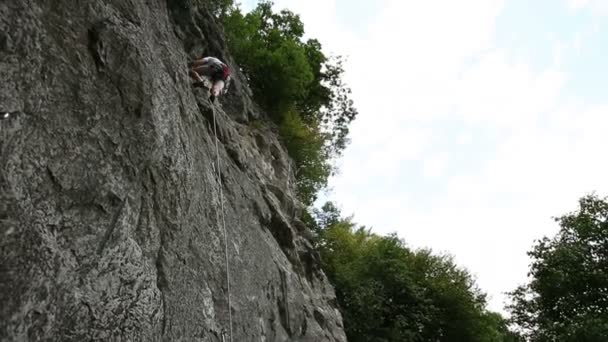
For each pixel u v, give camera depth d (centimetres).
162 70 646
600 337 2028
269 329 889
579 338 2084
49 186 419
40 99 427
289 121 2088
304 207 2142
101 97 501
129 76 541
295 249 1247
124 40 547
